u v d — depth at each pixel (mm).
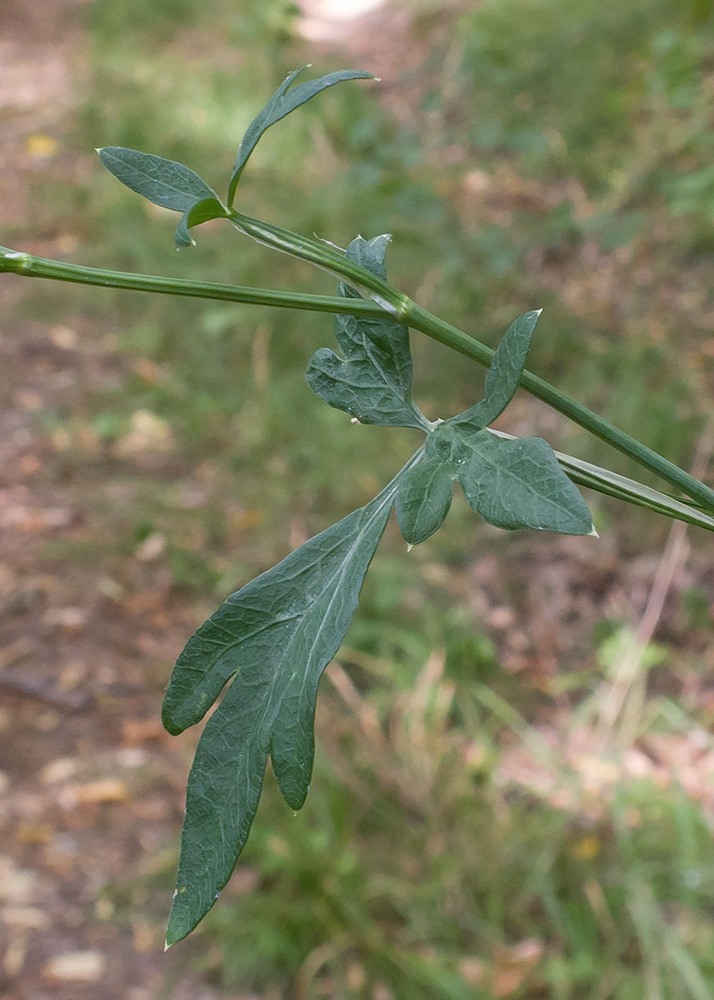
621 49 5418
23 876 2143
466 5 7477
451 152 5238
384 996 1930
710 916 2053
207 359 3873
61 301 4211
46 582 2947
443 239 4234
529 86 5523
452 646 2727
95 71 6496
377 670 2695
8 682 2617
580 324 3709
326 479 3322
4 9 7777
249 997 1939
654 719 2604
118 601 2910
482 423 446
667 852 2170
